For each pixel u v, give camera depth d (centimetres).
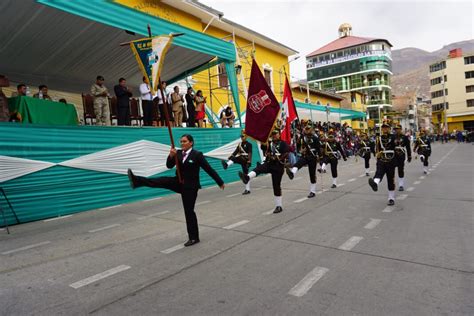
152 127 1037
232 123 1532
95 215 816
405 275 405
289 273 423
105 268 466
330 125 2598
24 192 762
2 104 774
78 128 861
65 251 548
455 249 486
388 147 788
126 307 353
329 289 376
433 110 7556
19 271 468
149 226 691
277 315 325
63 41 958
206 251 519
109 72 1277
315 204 830
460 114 6925
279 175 764
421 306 332
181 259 489
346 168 1678
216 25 1859
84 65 1171
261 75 814
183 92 1647
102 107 997
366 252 487
